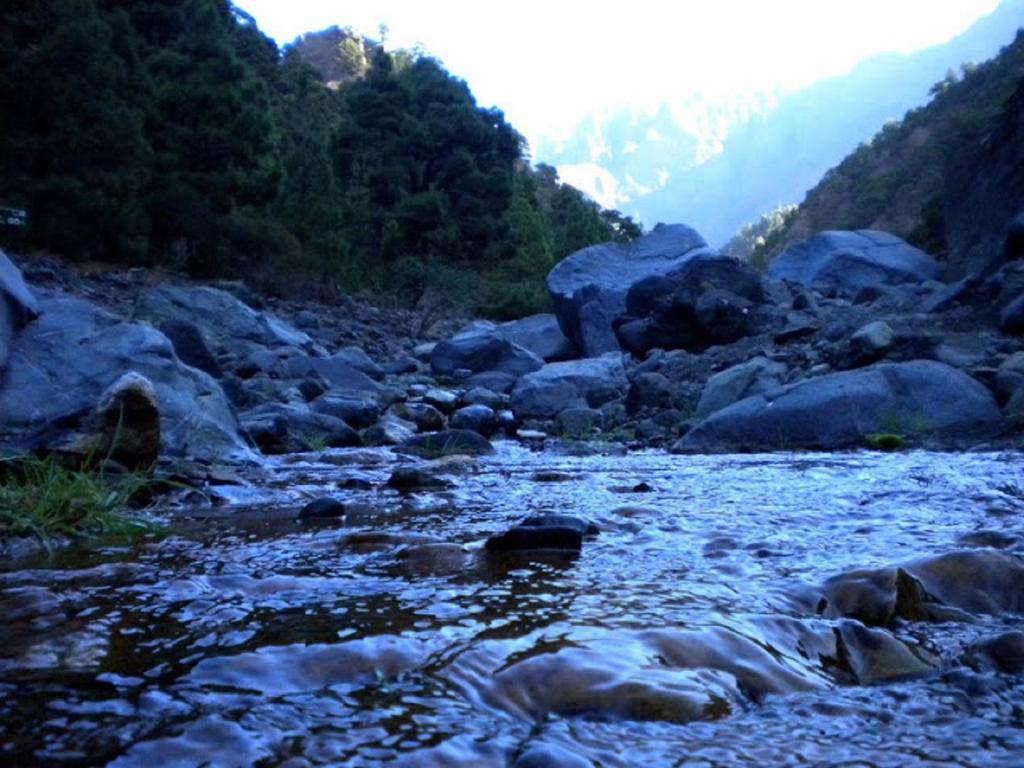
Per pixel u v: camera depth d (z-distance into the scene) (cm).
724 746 124
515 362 1684
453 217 4922
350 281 3106
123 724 126
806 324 1323
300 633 176
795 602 208
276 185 2631
